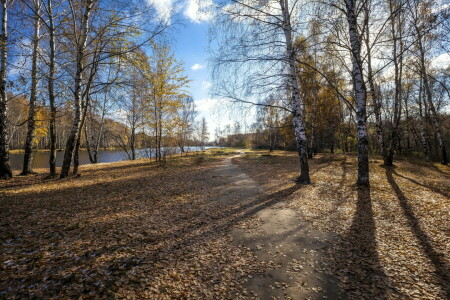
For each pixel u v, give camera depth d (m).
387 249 4.22
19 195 7.61
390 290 3.10
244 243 4.61
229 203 7.41
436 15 7.95
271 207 6.95
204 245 4.51
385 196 7.69
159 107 20.25
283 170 14.71
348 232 5.04
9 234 4.46
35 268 3.40
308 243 4.59
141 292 3.02
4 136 10.97
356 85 8.51
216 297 3.00
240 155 33.69
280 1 8.97
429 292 3.04
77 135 12.50
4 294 2.77
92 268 3.50
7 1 10.55
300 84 12.48
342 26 9.23
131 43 11.05
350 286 3.22
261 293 3.10
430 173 13.38
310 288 3.20
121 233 4.90
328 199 7.59
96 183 10.34
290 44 8.87
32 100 11.99
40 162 26.81
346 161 18.80
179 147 31.31
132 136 28.14
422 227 5.12
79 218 5.68
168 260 3.90
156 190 9.16
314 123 24.23
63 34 10.97
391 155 15.72
